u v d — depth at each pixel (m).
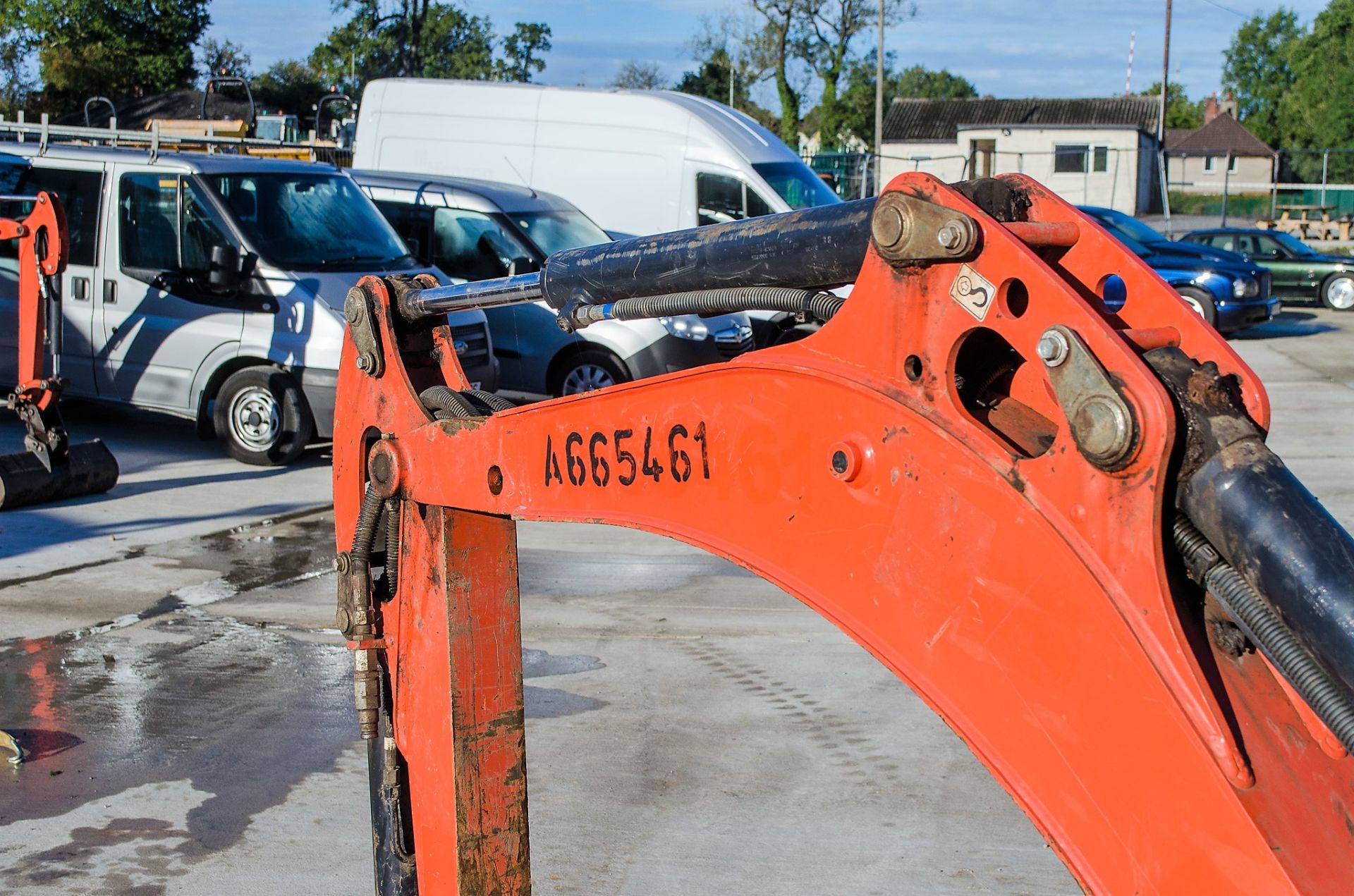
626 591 6.54
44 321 8.12
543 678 5.24
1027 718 1.20
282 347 9.34
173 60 53.34
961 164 53.09
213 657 5.50
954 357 1.27
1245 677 1.16
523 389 11.19
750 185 13.03
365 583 2.10
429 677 2.04
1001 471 1.22
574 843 3.85
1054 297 1.16
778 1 63.69
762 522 1.49
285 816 4.02
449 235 11.75
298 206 9.96
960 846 3.85
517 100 13.98
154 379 9.73
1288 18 88.44
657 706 4.95
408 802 2.16
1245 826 1.04
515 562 2.06
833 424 1.39
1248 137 65.75
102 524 7.75
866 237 1.42
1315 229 35.97
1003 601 1.22
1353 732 1.06
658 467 1.63
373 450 2.07
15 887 3.57
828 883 3.62
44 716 4.82
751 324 11.91
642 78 74.44
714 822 3.99
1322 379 14.23
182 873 3.65
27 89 50.28
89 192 9.81
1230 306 17.69
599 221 13.69
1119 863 1.13
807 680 5.23
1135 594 1.11
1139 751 1.11
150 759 4.44
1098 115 58.91
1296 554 1.04
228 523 7.84
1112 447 1.09
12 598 6.30
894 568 1.33
